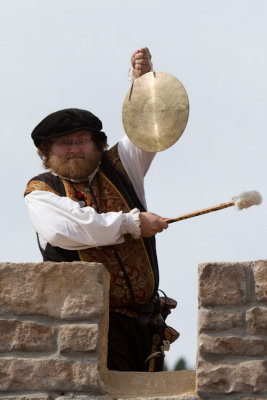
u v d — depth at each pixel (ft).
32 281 21.43
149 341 24.31
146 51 25.73
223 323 20.72
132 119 25.23
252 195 22.52
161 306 25.21
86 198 24.44
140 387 21.42
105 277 21.70
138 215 23.25
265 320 20.66
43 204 23.50
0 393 20.84
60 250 23.57
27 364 20.93
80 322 21.12
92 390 20.68
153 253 24.52
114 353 23.63
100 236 22.97
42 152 25.21
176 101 25.04
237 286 20.89
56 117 24.75
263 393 20.27
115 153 25.61
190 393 20.83
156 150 24.89
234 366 20.47
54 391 20.76
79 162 24.59
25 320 21.24
